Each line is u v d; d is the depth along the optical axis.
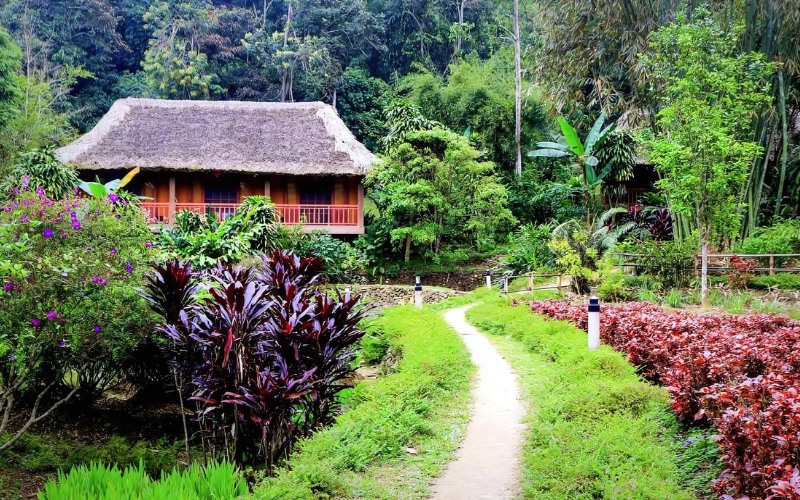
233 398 5.56
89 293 6.35
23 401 8.00
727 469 4.04
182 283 7.08
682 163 12.95
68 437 7.43
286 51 39.81
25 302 5.95
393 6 43.44
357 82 41.81
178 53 41.00
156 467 6.32
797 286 13.76
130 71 45.66
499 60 35.94
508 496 4.27
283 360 5.61
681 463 4.62
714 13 16.06
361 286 18.91
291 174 21.83
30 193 6.55
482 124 30.17
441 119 30.78
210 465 4.61
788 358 6.00
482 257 23.67
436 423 5.88
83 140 22.55
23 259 5.85
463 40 42.00
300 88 41.34
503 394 6.94
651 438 4.85
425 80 31.22
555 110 21.12
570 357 7.45
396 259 22.61
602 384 6.09
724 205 12.62
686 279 14.55
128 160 21.55
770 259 14.55
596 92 19.53
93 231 6.61
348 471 4.66
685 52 13.32
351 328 6.54
